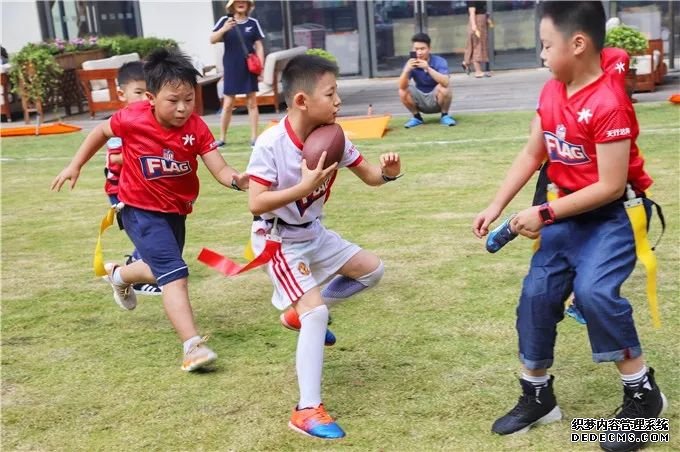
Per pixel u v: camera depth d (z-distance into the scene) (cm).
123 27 1780
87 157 402
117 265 424
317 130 310
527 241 536
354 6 1709
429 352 372
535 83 1434
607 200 274
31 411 336
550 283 286
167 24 1761
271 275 324
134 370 372
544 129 289
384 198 689
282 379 354
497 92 1359
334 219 628
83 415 331
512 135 948
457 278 471
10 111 1398
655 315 286
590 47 270
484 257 508
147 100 390
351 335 397
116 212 392
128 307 434
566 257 288
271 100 1324
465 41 1677
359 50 1733
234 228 621
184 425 318
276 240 320
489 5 1645
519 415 297
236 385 351
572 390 328
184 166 382
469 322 404
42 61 1298
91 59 1492
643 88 1201
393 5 1697
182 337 366
